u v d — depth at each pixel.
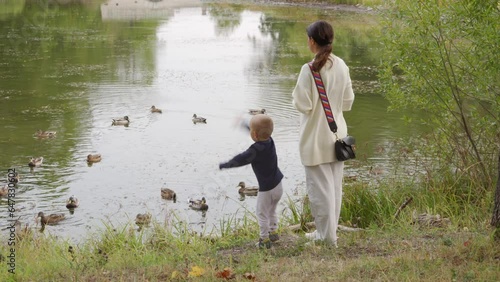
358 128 19.98
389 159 16.27
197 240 9.20
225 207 14.49
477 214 9.38
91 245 10.42
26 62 30.61
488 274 6.26
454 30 10.57
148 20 45.50
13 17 45.06
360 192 10.85
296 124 20.98
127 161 17.66
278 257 7.48
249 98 24.38
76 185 15.92
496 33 9.79
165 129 20.69
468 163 10.95
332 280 6.39
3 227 13.12
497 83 10.35
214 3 55.28
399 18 10.78
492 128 10.84
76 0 55.53
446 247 7.28
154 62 31.14
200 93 25.23
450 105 11.32
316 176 7.44
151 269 7.12
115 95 24.84
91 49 34.16
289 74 28.48
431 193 10.45
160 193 15.36
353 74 27.84
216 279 6.63
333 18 44.03
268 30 40.62
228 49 34.72
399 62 11.05
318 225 7.64
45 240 11.03
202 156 18.09
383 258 7.03
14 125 20.84
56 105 23.27
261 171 7.59
